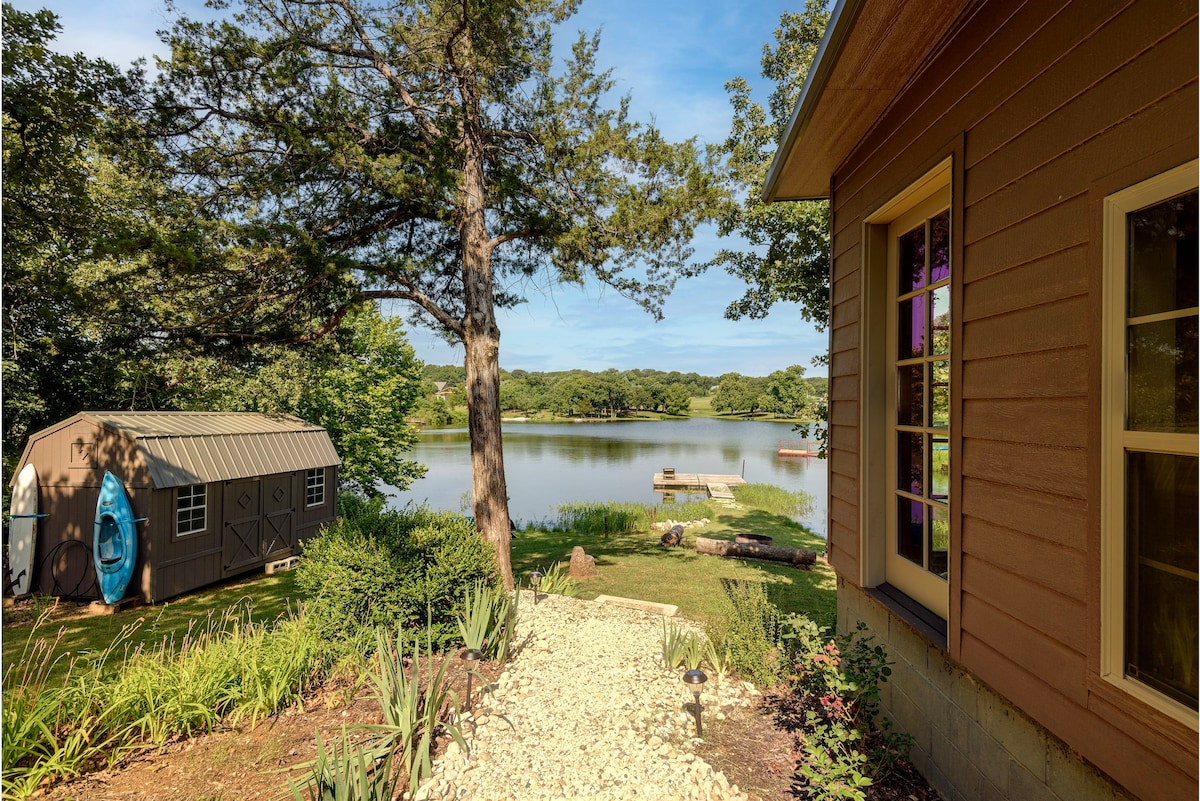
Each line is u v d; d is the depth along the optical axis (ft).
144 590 21.61
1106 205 4.87
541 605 18.48
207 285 18.78
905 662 9.29
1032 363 5.88
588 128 22.57
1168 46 4.30
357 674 13.08
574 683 12.46
